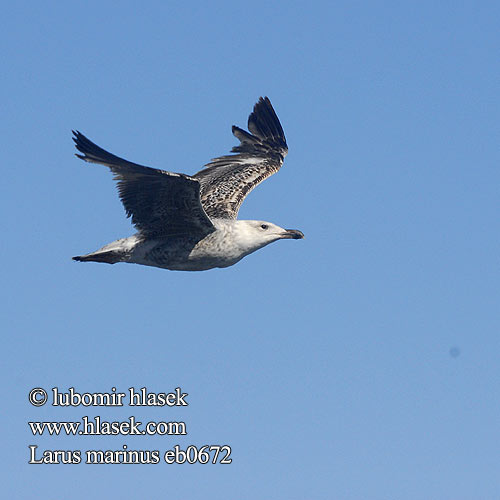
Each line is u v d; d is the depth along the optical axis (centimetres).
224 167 1870
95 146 1321
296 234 1588
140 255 1531
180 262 1543
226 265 1572
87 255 1524
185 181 1376
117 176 1379
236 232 1552
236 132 1966
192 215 1472
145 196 1434
